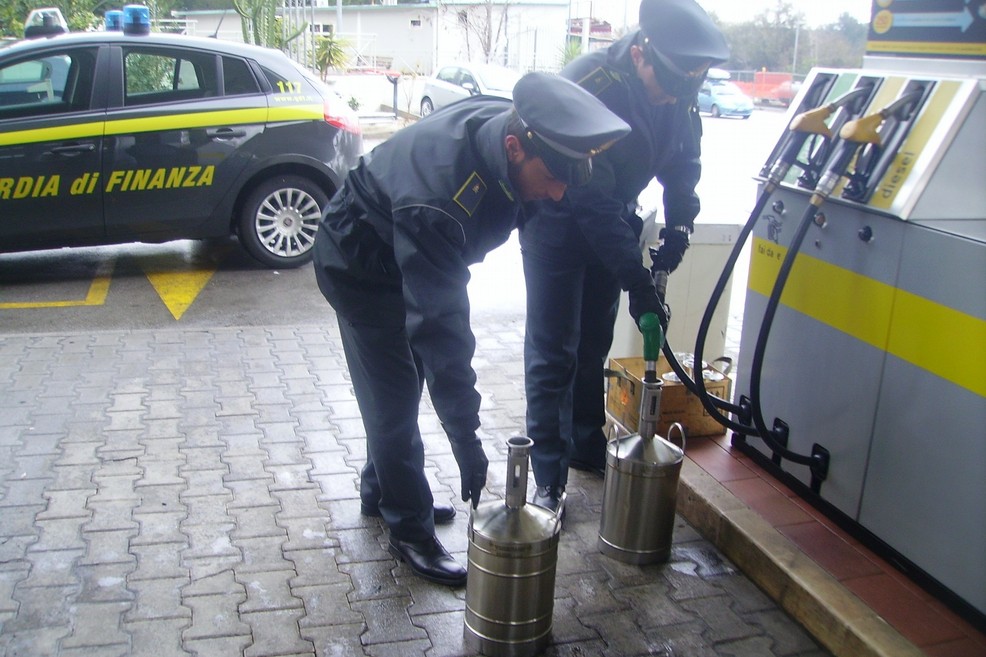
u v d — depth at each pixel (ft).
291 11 55.21
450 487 11.70
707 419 12.23
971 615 8.38
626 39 9.55
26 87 19.60
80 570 9.63
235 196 21.26
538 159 7.42
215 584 9.49
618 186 9.91
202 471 11.87
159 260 22.86
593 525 10.89
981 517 8.18
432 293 7.72
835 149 9.68
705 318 10.00
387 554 10.16
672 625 9.07
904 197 8.70
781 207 10.61
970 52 8.98
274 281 21.16
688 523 11.03
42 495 11.09
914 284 8.66
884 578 9.12
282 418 13.56
